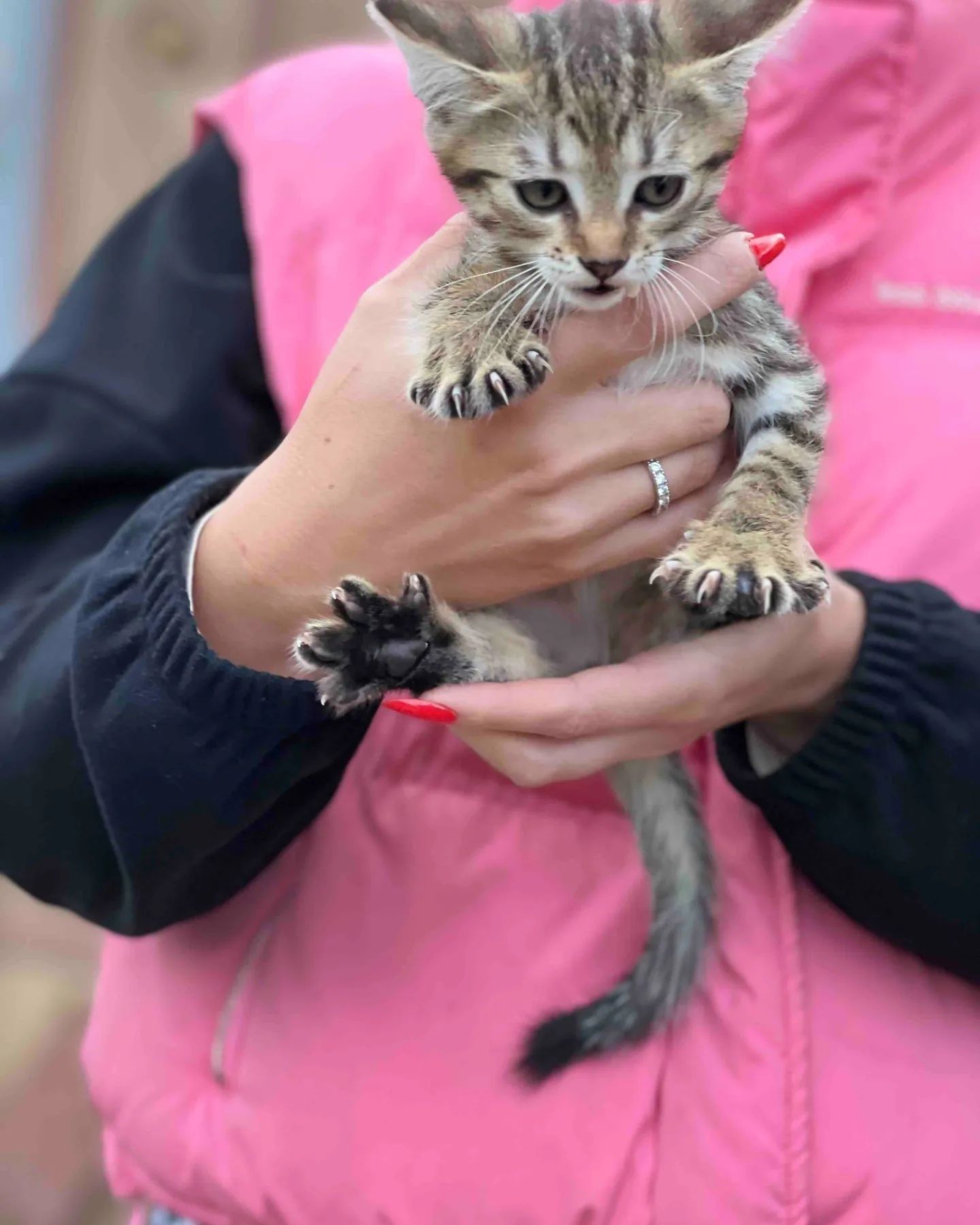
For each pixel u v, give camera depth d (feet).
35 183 6.61
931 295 3.49
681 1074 3.33
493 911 3.40
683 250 3.33
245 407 3.59
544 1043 3.34
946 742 3.28
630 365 3.39
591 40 3.31
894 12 3.46
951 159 3.51
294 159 3.58
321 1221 3.34
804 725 3.37
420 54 3.31
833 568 3.45
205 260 3.61
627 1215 3.31
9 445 3.51
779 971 3.33
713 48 3.32
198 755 3.24
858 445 3.48
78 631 3.27
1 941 5.11
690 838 3.42
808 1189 3.27
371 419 3.25
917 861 3.28
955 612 3.33
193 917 3.40
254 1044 3.38
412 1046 3.36
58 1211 4.05
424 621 3.27
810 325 3.51
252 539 3.27
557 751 3.27
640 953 3.40
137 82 6.55
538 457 3.22
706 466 3.31
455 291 3.30
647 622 3.44
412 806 3.45
